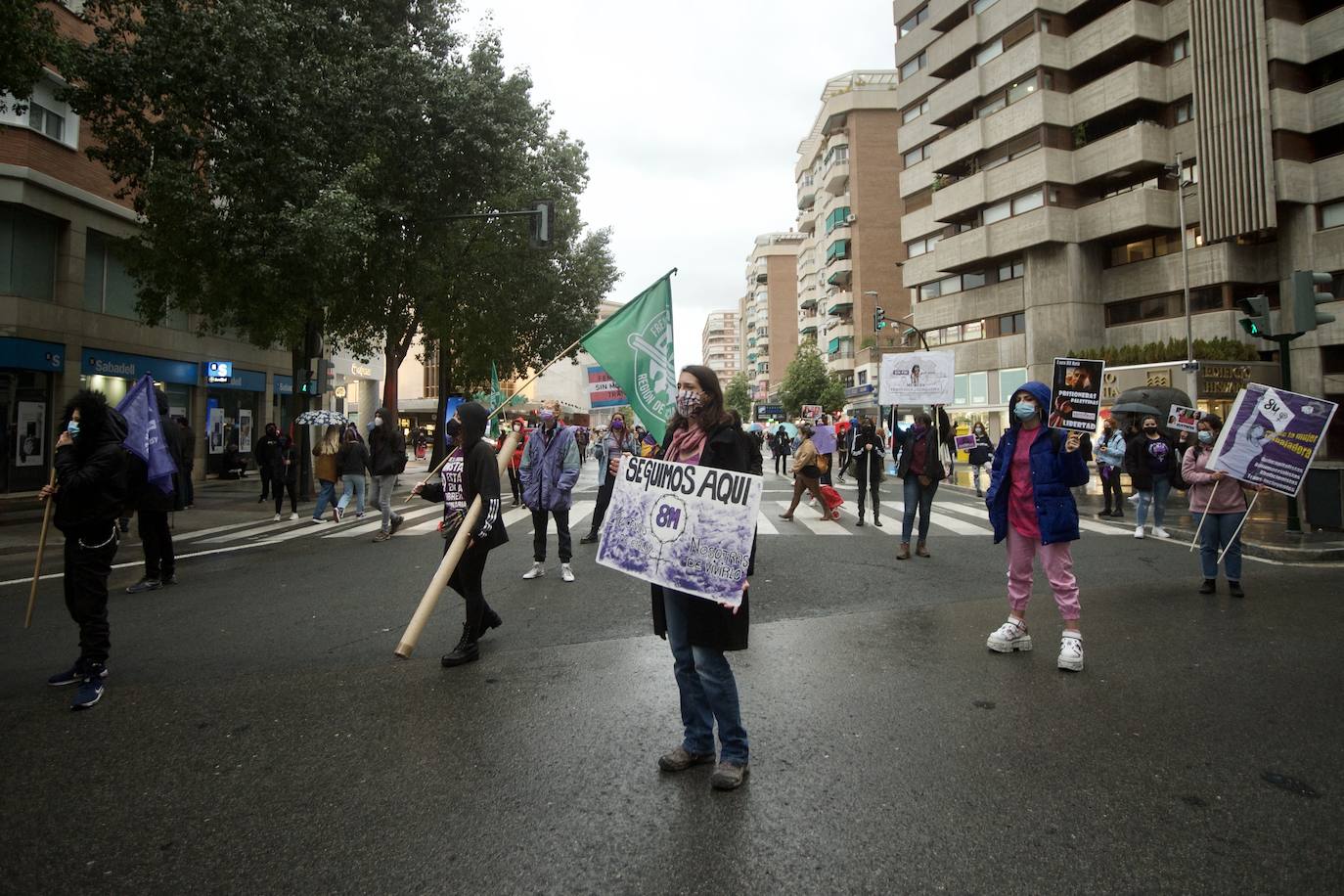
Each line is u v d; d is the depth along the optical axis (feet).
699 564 10.50
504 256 73.67
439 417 86.43
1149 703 13.16
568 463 24.71
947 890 7.79
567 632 18.13
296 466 44.55
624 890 7.82
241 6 40.19
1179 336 100.53
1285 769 10.59
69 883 8.09
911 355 52.19
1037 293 112.68
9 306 53.06
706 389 11.19
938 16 127.03
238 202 41.68
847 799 9.74
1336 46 88.58
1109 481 41.47
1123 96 101.24
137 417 22.35
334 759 11.14
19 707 13.50
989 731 11.97
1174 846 8.63
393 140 49.70
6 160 52.44
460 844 8.76
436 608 20.68
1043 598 21.72
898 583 23.77
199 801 9.91
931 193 134.72
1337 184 89.10
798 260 286.25
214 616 20.18
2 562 29.99
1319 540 30.19
